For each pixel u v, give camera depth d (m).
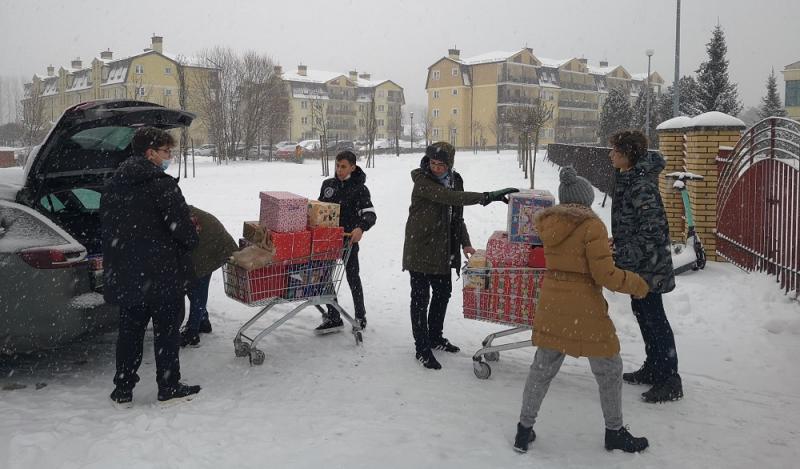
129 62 70.44
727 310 6.72
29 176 5.30
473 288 5.13
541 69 85.81
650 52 35.91
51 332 4.85
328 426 4.28
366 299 7.88
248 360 5.65
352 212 6.34
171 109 5.58
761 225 7.71
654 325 4.73
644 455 3.88
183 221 4.54
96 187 6.01
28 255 4.78
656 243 4.59
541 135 83.25
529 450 3.94
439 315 5.84
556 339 3.80
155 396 4.87
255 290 5.54
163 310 4.60
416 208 5.48
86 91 79.50
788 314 6.36
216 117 47.41
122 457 3.78
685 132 9.40
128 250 4.44
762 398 4.75
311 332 6.50
